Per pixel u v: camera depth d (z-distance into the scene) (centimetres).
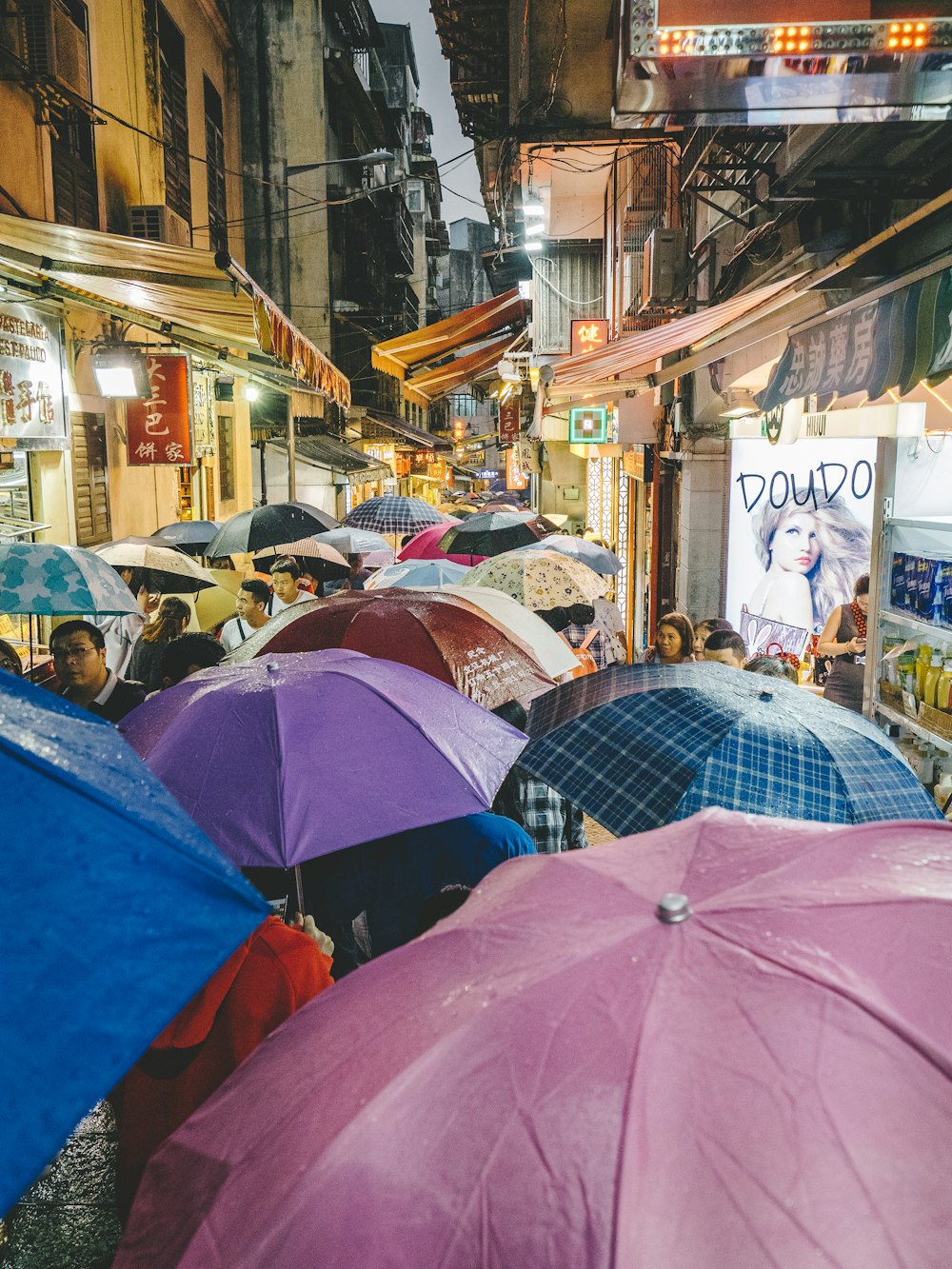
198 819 265
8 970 120
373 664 331
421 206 5078
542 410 1087
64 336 860
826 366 543
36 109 841
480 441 4662
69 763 147
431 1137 124
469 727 313
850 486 741
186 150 1431
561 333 1853
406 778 280
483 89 1711
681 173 946
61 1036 119
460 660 415
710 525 1037
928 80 320
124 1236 140
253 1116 142
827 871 162
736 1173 112
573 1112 120
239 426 1772
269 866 253
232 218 1783
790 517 787
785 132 574
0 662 488
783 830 182
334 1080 139
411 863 338
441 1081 129
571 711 323
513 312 2031
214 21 1636
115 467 1030
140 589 742
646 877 166
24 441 773
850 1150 113
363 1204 120
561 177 1673
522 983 141
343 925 337
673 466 1209
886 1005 129
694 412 1005
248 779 271
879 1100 118
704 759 282
